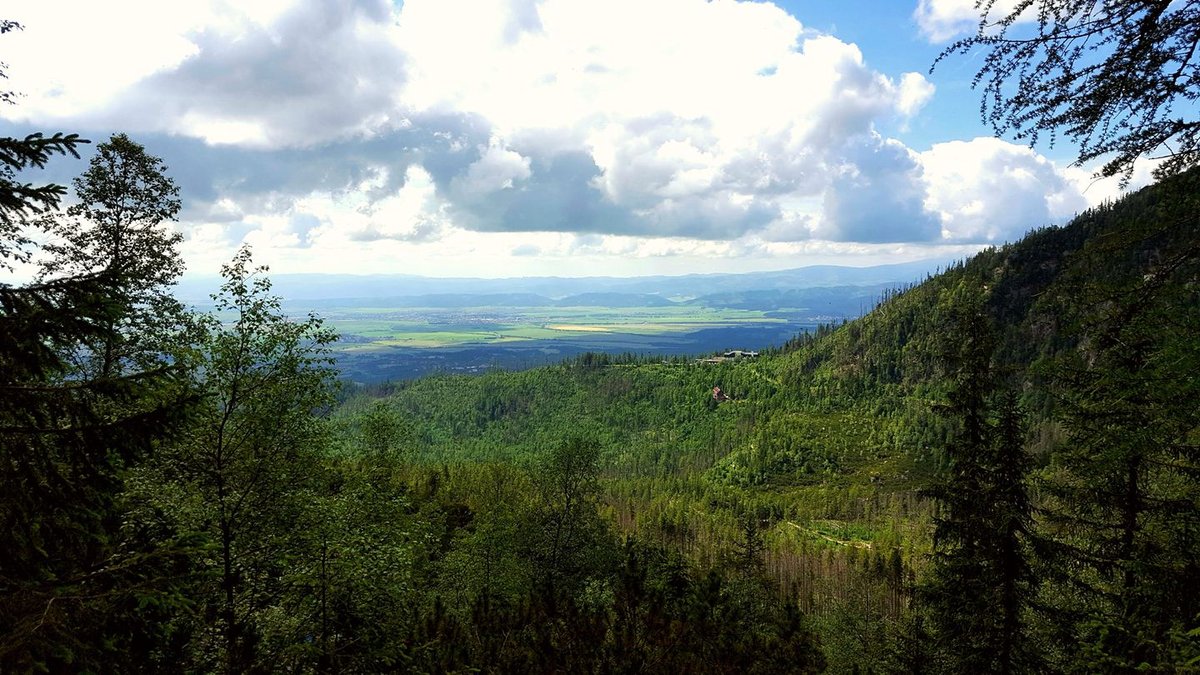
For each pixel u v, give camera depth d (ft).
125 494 37.32
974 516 47.96
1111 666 35.47
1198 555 38.29
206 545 19.94
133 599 18.63
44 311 17.08
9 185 17.85
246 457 46.03
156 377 19.54
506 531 128.57
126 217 60.44
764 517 524.93
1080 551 45.11
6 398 17.47
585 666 32.53
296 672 42.16
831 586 285.64
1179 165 21.42
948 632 50.14
